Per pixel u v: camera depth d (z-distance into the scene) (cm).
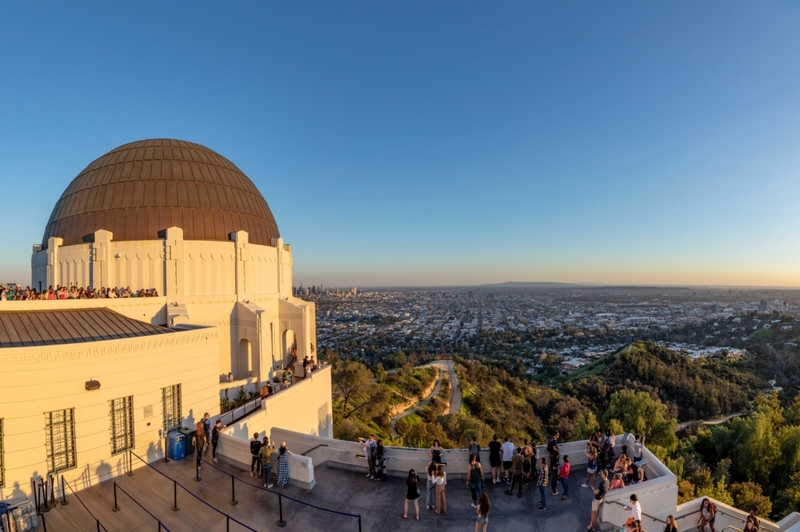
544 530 1282
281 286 3409
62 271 2722
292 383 2736
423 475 1631
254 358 2819
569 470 1539
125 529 1260
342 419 5112
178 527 1276
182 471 1656
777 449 4503
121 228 2678
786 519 1475
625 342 18525
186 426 1889
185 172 2961
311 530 1272
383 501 1450
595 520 1267
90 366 1544
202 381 1991
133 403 1677
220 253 2847
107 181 2834
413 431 5475
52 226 2962
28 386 1400
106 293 2358
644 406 5194
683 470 4159
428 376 9125
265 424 2158
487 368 11056
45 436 1441
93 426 1548
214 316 2812
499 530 1280
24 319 1717
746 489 3775
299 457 1545
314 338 3512
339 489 1530
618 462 1516
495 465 1578
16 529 1227
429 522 1325
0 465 1348
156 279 2641
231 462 1728
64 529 1264
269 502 1430
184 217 2800
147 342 1730
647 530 1344
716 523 1530
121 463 1625
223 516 1341
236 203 3119
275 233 3534
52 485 1398
